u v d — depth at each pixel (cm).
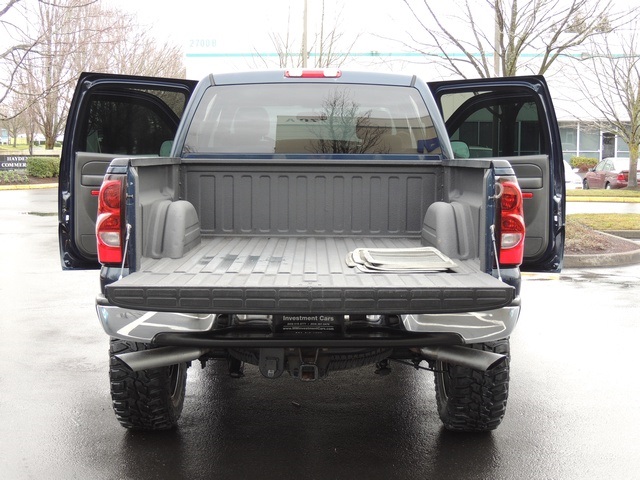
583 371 678
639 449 498
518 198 442
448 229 490
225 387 638
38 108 3950
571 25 1489
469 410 497
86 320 877
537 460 479
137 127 694
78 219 625
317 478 451
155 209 487
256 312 391
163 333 427
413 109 575
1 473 458
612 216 1944
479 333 432
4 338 791
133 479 450
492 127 710
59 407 578
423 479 450
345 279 418
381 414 569
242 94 575
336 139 576
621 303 983
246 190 566
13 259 1358
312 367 432
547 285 1123
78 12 2891
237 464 472
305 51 2497
